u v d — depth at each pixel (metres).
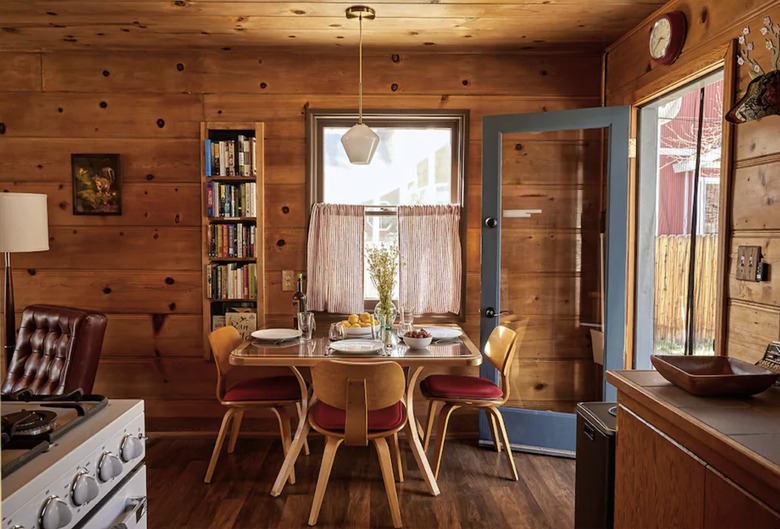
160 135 3.58
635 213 3.22
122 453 1.32
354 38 3.31
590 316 3.26
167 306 3.62
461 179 3.59
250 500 2.64
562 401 3.32
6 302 3.14
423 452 2.75
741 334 2.17
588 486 1.98
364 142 2.92
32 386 2.79
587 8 2.87
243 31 3.20
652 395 1.55
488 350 3.14
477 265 3.62
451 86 3.58
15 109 3.56
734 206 2.23
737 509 1.17
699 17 2.52
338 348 2.71
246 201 3.46
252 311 3.55
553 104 3.59
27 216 3.03
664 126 4.56
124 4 2.82
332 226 3.60
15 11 2.91
